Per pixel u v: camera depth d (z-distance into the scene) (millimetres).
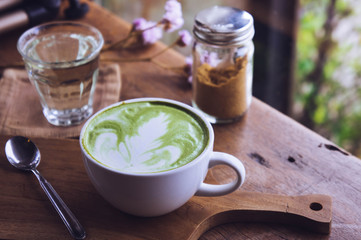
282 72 1206
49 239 517
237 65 630
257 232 539
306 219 531
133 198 505
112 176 495
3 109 667
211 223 541
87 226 528
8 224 528
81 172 580
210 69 635
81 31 692
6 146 595
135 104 565
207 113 647
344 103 1263
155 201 507
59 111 656
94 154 514
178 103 563
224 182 579
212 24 609
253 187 574
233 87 629
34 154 591
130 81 718
